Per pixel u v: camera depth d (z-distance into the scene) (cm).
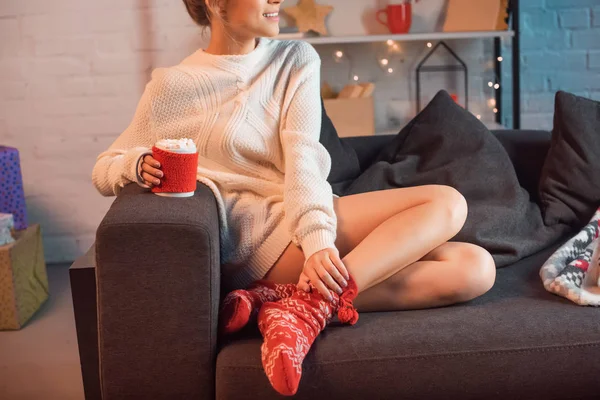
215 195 172
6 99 340
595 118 224
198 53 185
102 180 177
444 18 356
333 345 151
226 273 179
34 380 230
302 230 163
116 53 341
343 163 229
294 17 339
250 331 163
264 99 181
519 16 349
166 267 149
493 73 366
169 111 180
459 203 172
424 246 166
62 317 285
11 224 278
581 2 360
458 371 150
